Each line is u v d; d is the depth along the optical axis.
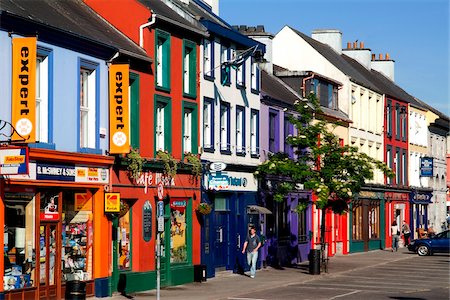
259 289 31.89
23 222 24.67
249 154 40.50
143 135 30.89
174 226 33.41
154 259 31.52
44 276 25.59
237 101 39.28
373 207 60.81
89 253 27.84
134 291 29.97
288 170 38.12
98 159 27.61
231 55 38.72
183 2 39.31
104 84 28.36
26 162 22.17
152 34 31.75
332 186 38.12
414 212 70.00
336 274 39.34
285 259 44.66
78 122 26.91
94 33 28.48
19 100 23.31
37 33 24.78
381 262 47.78
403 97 69.00
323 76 51.50
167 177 32.50
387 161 63.97
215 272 37.00
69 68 26.47
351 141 56.25
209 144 36.38
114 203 28.03
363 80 60.31
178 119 33.69
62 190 26.55
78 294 24.11
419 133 72.38
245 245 37.09
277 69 53.03
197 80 35.28
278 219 43.91
